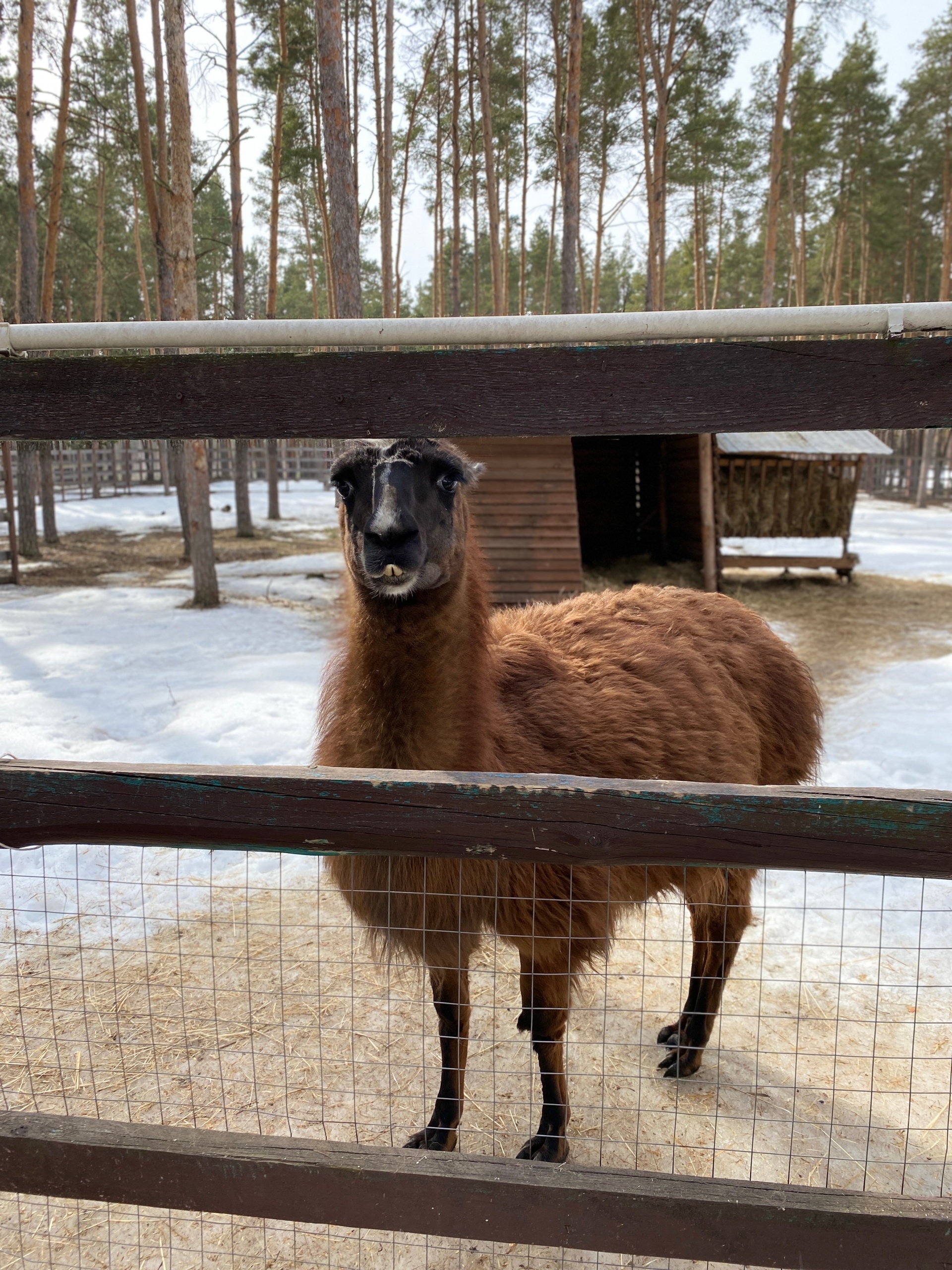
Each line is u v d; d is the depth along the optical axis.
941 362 1.57
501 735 2.70
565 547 10.98
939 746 6.36
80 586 14.48
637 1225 1.73
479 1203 1.76
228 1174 1.83
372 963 4.05
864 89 29.19
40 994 3.79
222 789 1.75
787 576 15.64
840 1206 1.68
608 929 2.77
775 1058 3.47
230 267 35.16
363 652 2.44
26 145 14.41
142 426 1.75
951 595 13.81
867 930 4.33
